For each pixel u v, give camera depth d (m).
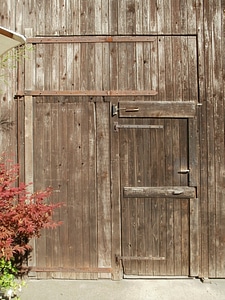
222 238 3.13
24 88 3.17
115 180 3.13
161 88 3.13
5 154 3.16
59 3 3.17
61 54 3.16
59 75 3.16
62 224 3.15
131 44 3.15
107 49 3.15
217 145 3.12
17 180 3.16
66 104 3.16
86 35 3.15
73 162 3.15
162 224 3.13
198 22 3.13
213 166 3.12
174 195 3.11
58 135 3.16
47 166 3.16
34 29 3.16
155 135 3.13
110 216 3.14
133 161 3.13
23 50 3.15
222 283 3.06
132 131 3.14
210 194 3.12
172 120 3.13
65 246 3.15
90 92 3.13
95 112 3.15
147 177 3.13
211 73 3.13
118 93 3.13
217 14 3.13
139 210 3.14
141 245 3.14
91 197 3.15
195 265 3.11
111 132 3.14
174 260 3.13
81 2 3.17
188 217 3.13
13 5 3.18
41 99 3.16
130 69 3.14
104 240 3.14
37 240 3.16
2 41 2.46
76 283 3.07
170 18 3.14
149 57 3.14
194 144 3.11
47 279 3.14
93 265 3.14
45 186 3.15
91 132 3.15
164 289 2.96
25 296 2.83
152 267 3.14
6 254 2.41
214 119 3.12
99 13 3.16
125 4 3.15
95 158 3.15
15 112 3.18
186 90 3.13
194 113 3.10
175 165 3.13
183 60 3.13
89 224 3.15
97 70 3.15
